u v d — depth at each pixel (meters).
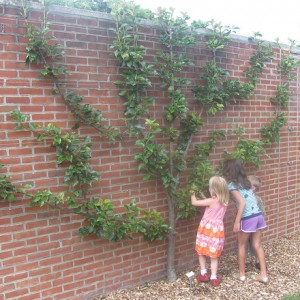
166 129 4.42
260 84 5.77
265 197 6.06
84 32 3.91
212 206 4.45
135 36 4.17
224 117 5.25
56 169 3.80
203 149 4.79
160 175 4.46
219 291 4.41
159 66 4.43
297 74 6.51
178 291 4.39
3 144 3.50
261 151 5.48
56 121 3.78
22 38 3.54
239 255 4.70
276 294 4.36
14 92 3.52
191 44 4.59
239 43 5.36
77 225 3.98
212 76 4.84
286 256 5.59
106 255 4.23
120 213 4.29
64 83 3.77
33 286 3.74
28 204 3.66
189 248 5.00
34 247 3.72
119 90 4.18
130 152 4.32
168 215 4.72
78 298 4.04
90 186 4.04
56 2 5.97
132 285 4.47
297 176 6.70
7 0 3.45
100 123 4.05
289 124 6.42
